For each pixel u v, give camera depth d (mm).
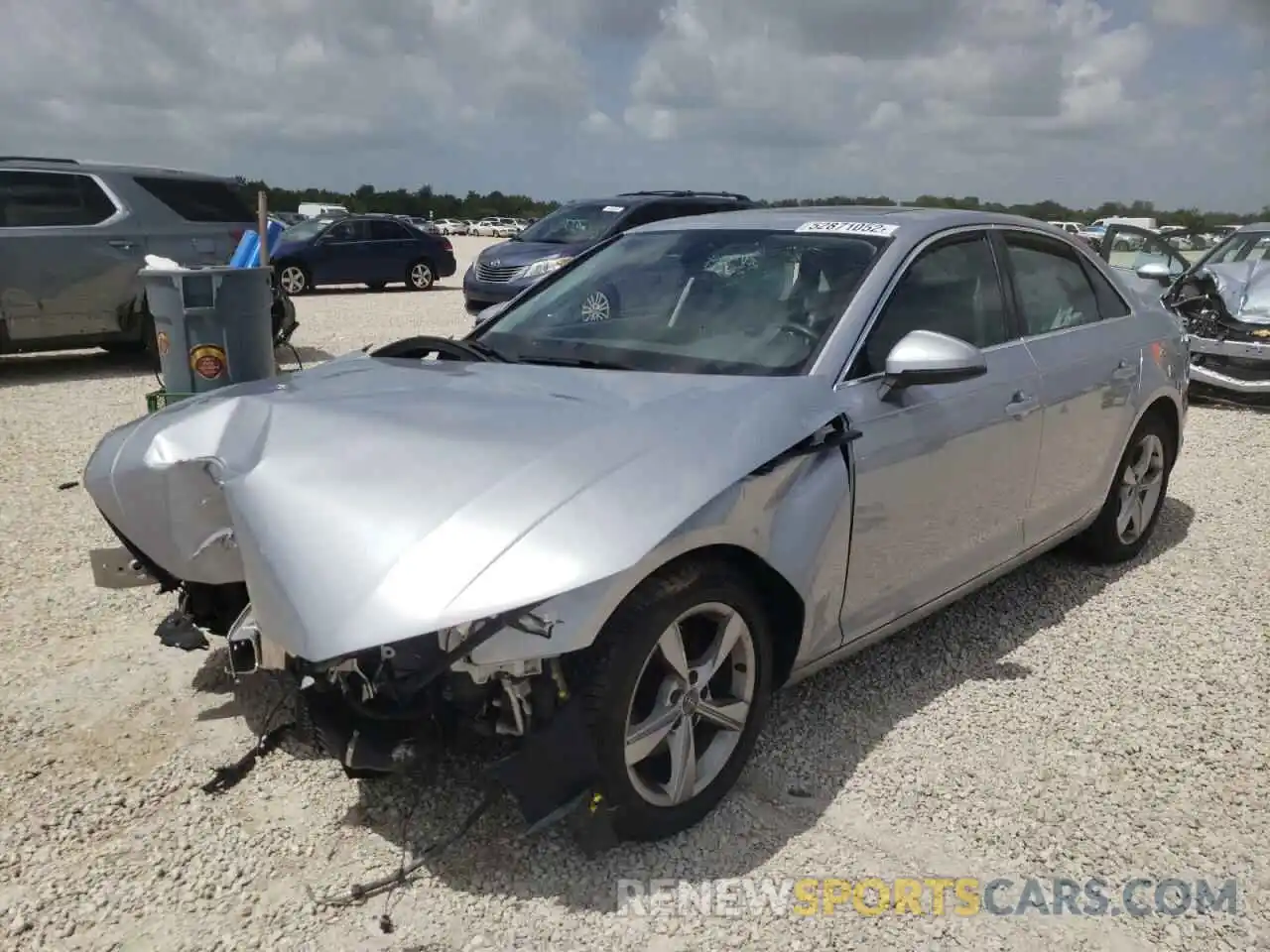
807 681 3811
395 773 2633
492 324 4125
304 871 2709
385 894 2627
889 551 3406
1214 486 6652
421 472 2600
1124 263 10875
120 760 3203
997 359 3943
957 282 3908
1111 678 3906
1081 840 2943
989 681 3855
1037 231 4500
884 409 3318
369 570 2404
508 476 2555
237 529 2660
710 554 2781
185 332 5402
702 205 14367
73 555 4938
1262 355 8977
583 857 2779
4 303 9875
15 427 7801
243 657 2816
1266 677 3934
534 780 2502
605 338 3701
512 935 2502
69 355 11898
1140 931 2598
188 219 10938
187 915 2549
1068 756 3365
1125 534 5074
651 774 2814
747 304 3611
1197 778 3260
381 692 2531
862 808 3053
